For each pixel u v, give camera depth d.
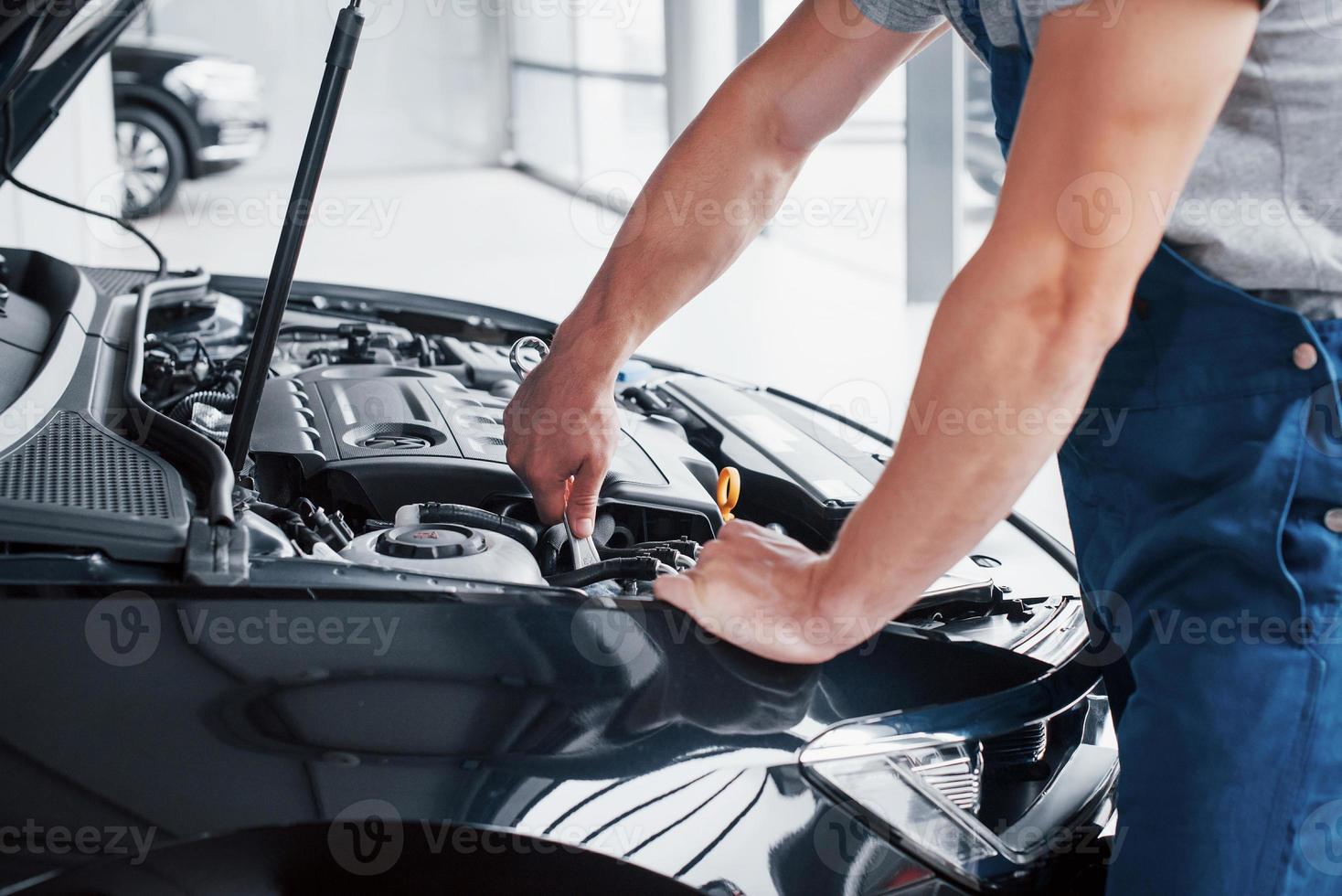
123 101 6.36
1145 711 0.87
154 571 0.88
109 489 0.95
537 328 1.92
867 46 1.14
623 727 0.86
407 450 1.26
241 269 5.18
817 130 1.21
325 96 1.01
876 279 5.50
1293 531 0.82
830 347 4.40
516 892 0.87
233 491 1.06
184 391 1.50
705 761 0.86
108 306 1.56
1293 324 0.79
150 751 0.81
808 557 0.88
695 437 1.54
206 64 6.52
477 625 0.87
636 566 1.07
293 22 8.42
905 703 0.92
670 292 1.23
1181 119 0.71
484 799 0.83
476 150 9.38
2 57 1.12
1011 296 0.72
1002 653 0.99
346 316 1.94
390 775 0.83
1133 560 0.88
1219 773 0.83
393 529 1.06
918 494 0.76
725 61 6.46
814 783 0.87
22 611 0.83
